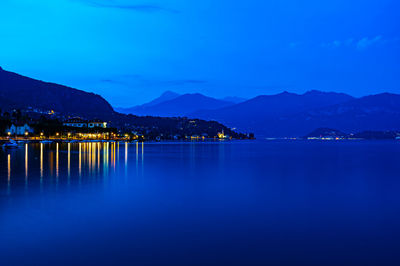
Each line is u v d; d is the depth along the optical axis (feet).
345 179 160.04
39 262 52.70
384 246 61.16
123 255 55.93
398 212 88.69
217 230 70.79
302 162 276.82
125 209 90.12
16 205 92.99
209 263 52.85
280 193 118.21
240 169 210.79
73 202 98.27
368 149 600.39
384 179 160.45
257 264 52.54
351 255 56.70
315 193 119.24
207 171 196.54
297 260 54.39
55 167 203.31
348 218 82.02
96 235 66.44
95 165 225.56
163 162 268.82
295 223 77.10
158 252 57.41
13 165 211.82
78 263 52.42
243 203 100.37
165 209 90.89
